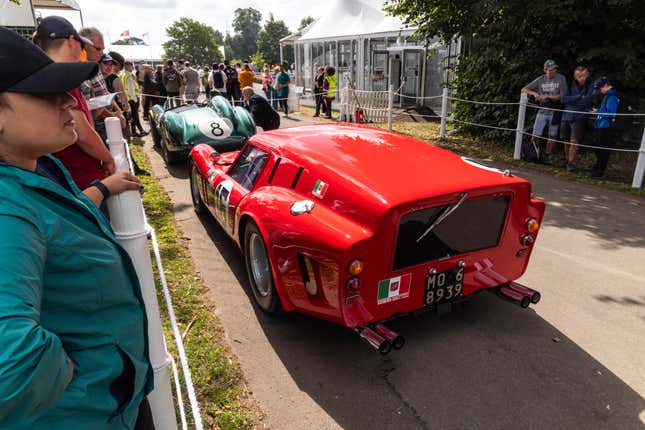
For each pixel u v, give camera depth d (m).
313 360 3.10
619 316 3.61
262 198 3.41
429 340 3.32
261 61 81.69
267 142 3.91
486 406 2.69
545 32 9.90
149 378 1.45
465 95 11.59
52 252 1.06
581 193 6.86
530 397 2.76
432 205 2.76
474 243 3.08
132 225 1.48
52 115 1.12
